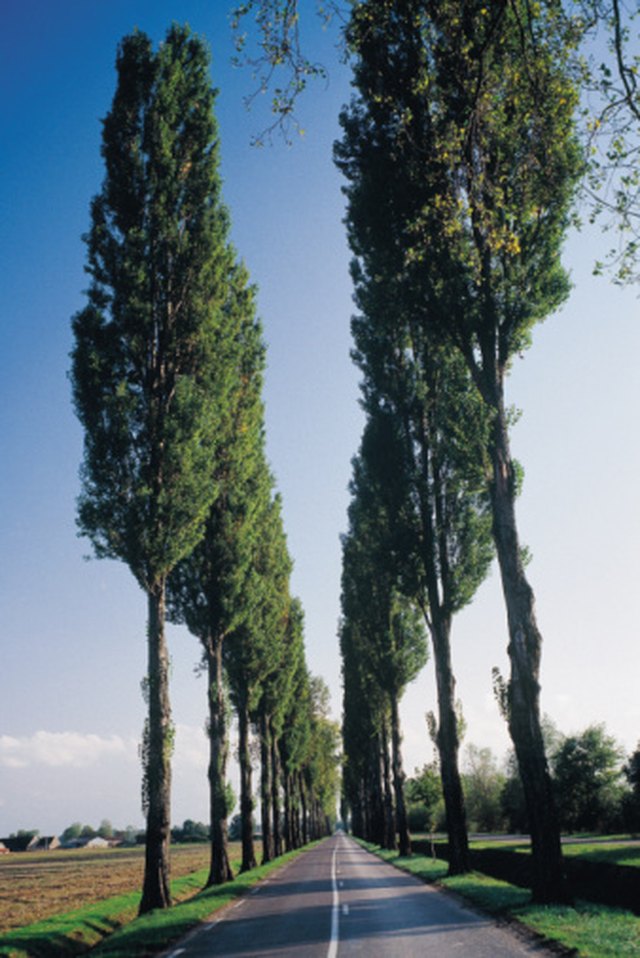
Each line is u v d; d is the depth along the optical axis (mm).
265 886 24953
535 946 10234
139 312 22938
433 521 28391
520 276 17750
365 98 17469
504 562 17281
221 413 24828
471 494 27797
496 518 17734
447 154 8789
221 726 29047
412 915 14656
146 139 24734
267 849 45375
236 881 26844
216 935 13430
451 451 19531
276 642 40562
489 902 15516
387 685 42156
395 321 23578
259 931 13594
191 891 27297
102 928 18422
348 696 67812
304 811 86312
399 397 29359
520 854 28250
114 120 24828
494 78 7918
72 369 22156
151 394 22828
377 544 31719
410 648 42344
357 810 107062
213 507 31328
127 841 190500
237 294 33406
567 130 7785
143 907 18797
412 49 13836
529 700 16016
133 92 25156
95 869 58469
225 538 31109
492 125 8484
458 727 25812
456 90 9055
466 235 14172
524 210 14117
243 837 36844
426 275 18078
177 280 24172
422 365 29125
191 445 22203
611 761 60188
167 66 25438
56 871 58375
